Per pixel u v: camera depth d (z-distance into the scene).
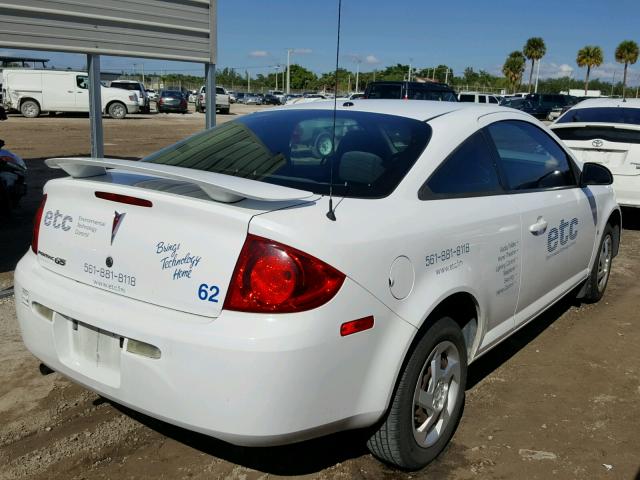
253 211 2.29
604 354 4.25
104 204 2.58
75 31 6.27
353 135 3.08
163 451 3.00
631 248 7.24
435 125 3.17
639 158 7.42
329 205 2.47
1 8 5.70
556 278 4.06
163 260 2.36
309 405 2.26
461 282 2.85
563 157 4.25
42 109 28.03
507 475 2.87
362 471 2.88
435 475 2.86
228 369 2.17
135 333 2.32
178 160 3.21
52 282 2.69
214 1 7.52
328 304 2.25
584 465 2.96
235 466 2.90
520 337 4.52
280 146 3.12
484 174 3.28
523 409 3.48
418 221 2.68
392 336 2.49
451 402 3.01
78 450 2.99
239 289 2.21
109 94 29.69
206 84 7.78
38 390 3.53
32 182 10.29
